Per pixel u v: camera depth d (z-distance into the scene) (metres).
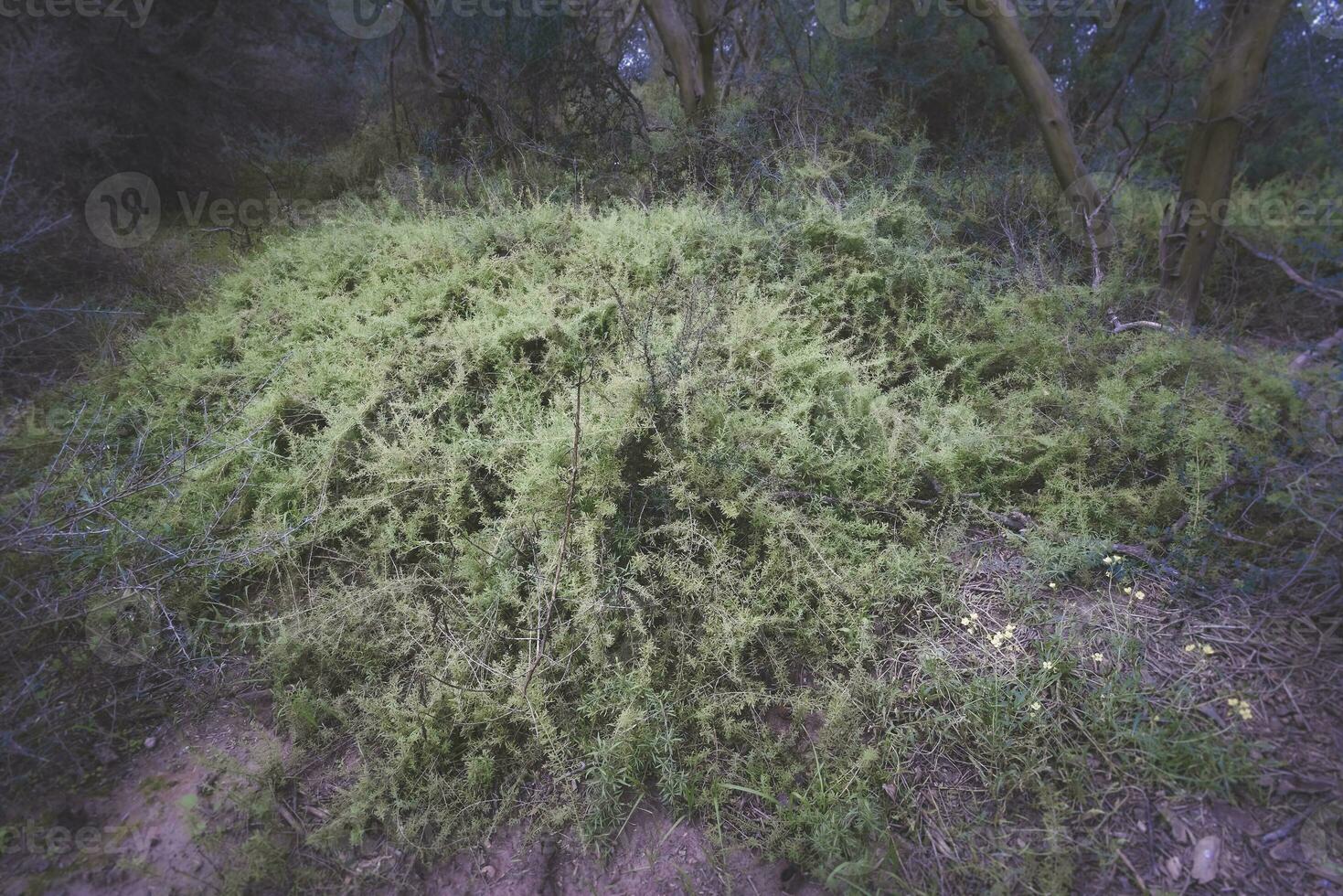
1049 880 1.44
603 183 3.91
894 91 4.45
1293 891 1.36
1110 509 2.17
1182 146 4.59
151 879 1.59
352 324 2.74
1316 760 1.54
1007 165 4.05
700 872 1.59
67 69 4.42
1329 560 1.84
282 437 2.63
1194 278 3.34
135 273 3.89
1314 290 2.96
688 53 4.59
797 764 1.71
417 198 3.92
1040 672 1.77
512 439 2.23
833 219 2.96
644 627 1.89
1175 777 1.55
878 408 2.30
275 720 1.90
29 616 1.88
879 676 1.85
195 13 5.41
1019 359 2.60
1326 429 2.04
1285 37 3.86
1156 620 1.89
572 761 1.76
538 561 2.05
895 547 2.07
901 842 1.57
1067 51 4.95
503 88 4.59
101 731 1.87
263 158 5.34
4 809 1.68
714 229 2.98
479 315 2.77
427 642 1.97
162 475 2.28
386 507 2.30
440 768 1.76
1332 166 4.10
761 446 2.23
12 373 2.94
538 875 1.61
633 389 2.18
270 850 1.59
